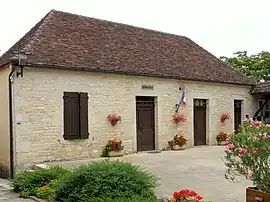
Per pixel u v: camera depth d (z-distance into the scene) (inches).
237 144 187.3
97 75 464.4
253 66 1013.8
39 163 410.9
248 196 187.6
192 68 605.0
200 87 597.3
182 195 173.6
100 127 466.6
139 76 507.2
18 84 396.8
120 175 247.1
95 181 242.5
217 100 629.3
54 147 423.8
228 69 698.8
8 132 405.1
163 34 679.7
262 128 188.5
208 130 616.4
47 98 418.9
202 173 350.3
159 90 535.2
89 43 502.3
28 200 275.3
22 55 390.6
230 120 655.1
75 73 443.5
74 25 524.1
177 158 455.8
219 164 406.6
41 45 439.5
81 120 447.2
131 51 545.0
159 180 312.8
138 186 241.4
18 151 395.2
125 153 492.1
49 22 494.0
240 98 676.7
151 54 572.7
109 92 476.1
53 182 295.1
